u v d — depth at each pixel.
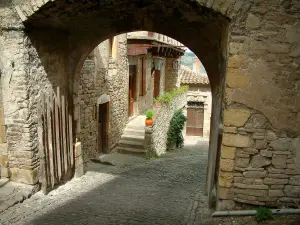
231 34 3.89
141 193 6.14
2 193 4.97
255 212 4.17
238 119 4.05
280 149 4.06
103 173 7.66
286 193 4.14
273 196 4.17
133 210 5.03
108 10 5.18
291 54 3.85
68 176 6.46
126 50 11.30
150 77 14.78
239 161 4.15
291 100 3.95
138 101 13.61
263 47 3.87
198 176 8.09
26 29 4.79
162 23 5.71
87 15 5.24
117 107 10.82
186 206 5.31
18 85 4.95
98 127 9.67
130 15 5.59
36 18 4.70
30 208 4.86
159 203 5.48
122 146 11.05
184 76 19.09
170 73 17.92
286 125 4.00
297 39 3.81
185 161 10.35
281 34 3.82
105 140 10.12
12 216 4.50
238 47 3.90
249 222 3.99
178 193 6.25
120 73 10.84
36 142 5.33
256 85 3.96
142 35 11.76
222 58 5.00
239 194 4.23
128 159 10.07
